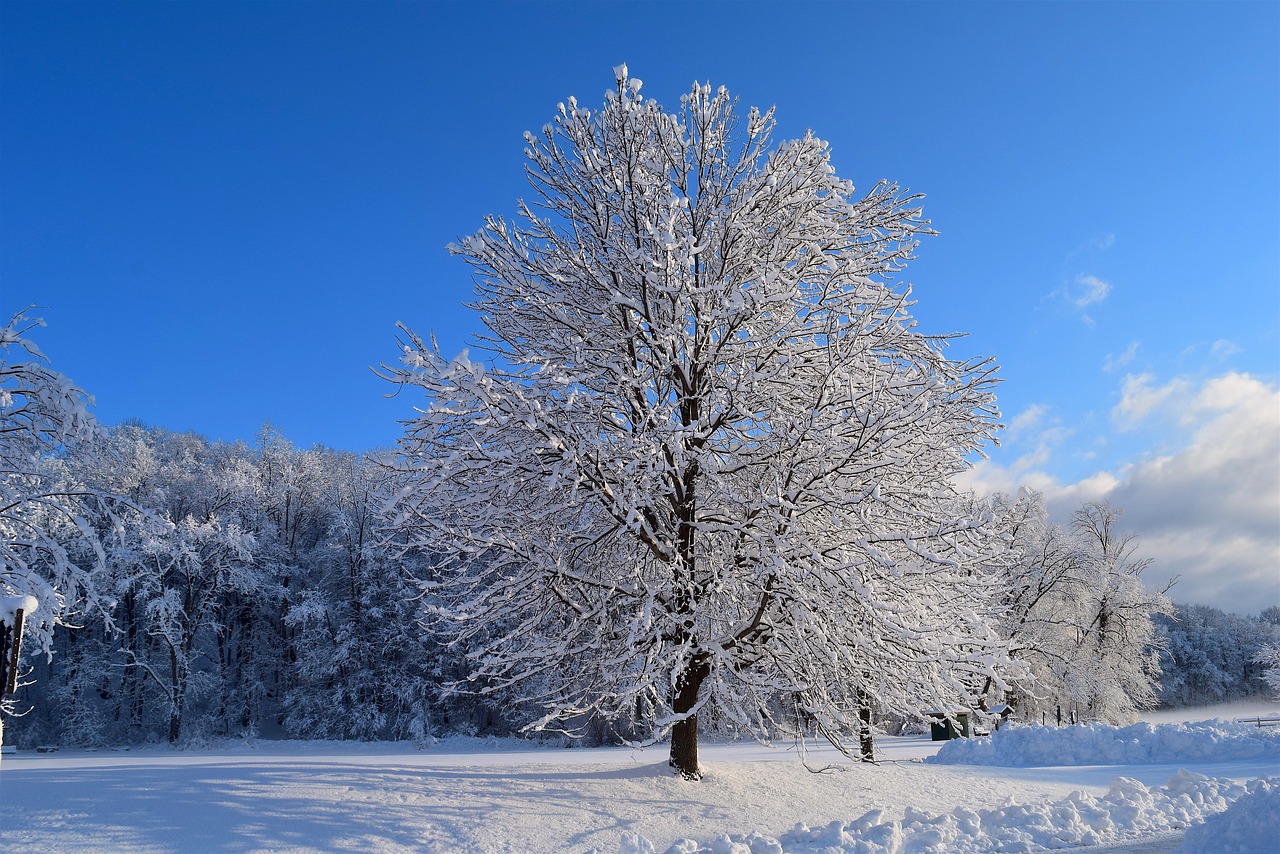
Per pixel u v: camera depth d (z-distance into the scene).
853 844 8.24
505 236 12.77
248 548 40.47
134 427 59.91
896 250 12.22
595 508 11.23
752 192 12.02
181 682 39.62
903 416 9.87
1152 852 8.30
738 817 9.59
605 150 12.67
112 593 36.50
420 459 11.18
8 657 5.32
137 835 7.86
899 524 10.40
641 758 21.81
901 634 9.11
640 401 11.97
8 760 21.25
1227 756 16.61
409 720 39.88
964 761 17.86
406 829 8.38
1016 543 30.00
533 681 13.18
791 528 9.83
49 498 15.45
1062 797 11.76
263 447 53.94
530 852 7.99
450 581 11.25
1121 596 35.41
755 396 11.50
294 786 9.67
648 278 11.23
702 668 11.48
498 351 12.77
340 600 43.12
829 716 10.37
